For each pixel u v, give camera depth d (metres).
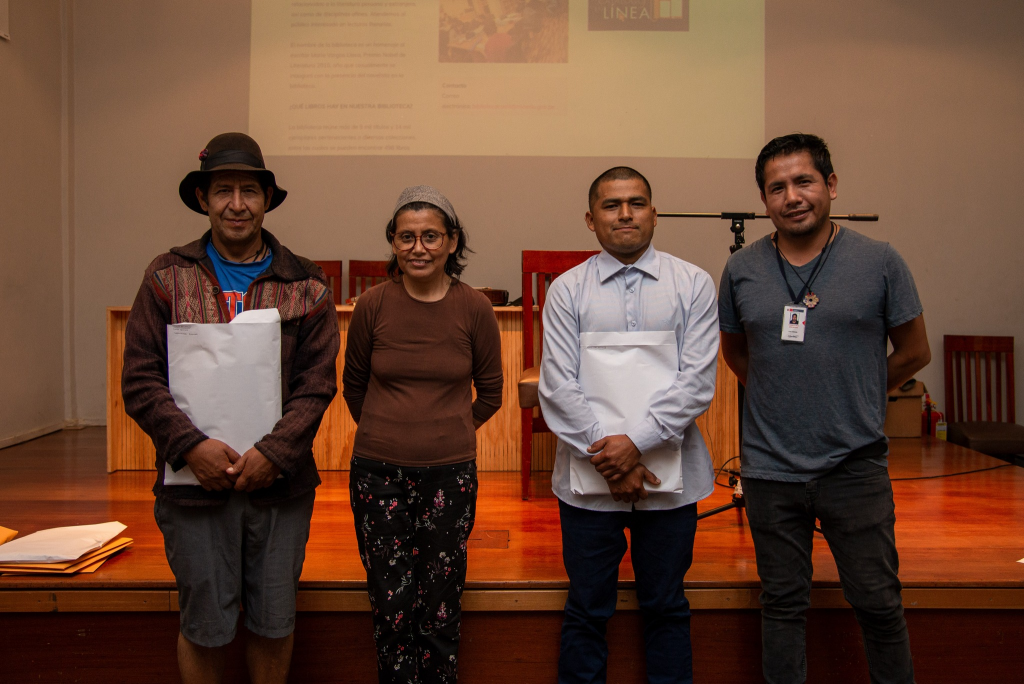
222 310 1.33
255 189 1.35
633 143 3.91
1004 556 1.77
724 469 2.54
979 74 3.97
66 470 2.76
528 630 1.62
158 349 1.32
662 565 1.41
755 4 3.90
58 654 1.60
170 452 1.25
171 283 1.32
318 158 3.94
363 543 1.36
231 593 1.33
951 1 3.95
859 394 1.33
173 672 1.60
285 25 3.91
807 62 3.94
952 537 1.93
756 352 1.41
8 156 3.41
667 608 1.40
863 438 1.32
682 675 1.40
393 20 3.90
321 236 3.95
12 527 2.01
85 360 3.95
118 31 3.91
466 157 3.93
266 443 1.27
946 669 1.62
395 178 3.93
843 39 3.94
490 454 2.71
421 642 1.37
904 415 3.58
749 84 3.90
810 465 1.34
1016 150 3.99
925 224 3.99
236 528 1.32
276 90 3.92
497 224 3.95
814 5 3.93
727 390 2.58
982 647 1.62
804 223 1.33
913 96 3.96
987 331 4.02
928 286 4.00
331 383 1.38
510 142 3.92
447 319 1.38
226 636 1.33
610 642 1.60
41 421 3.68
